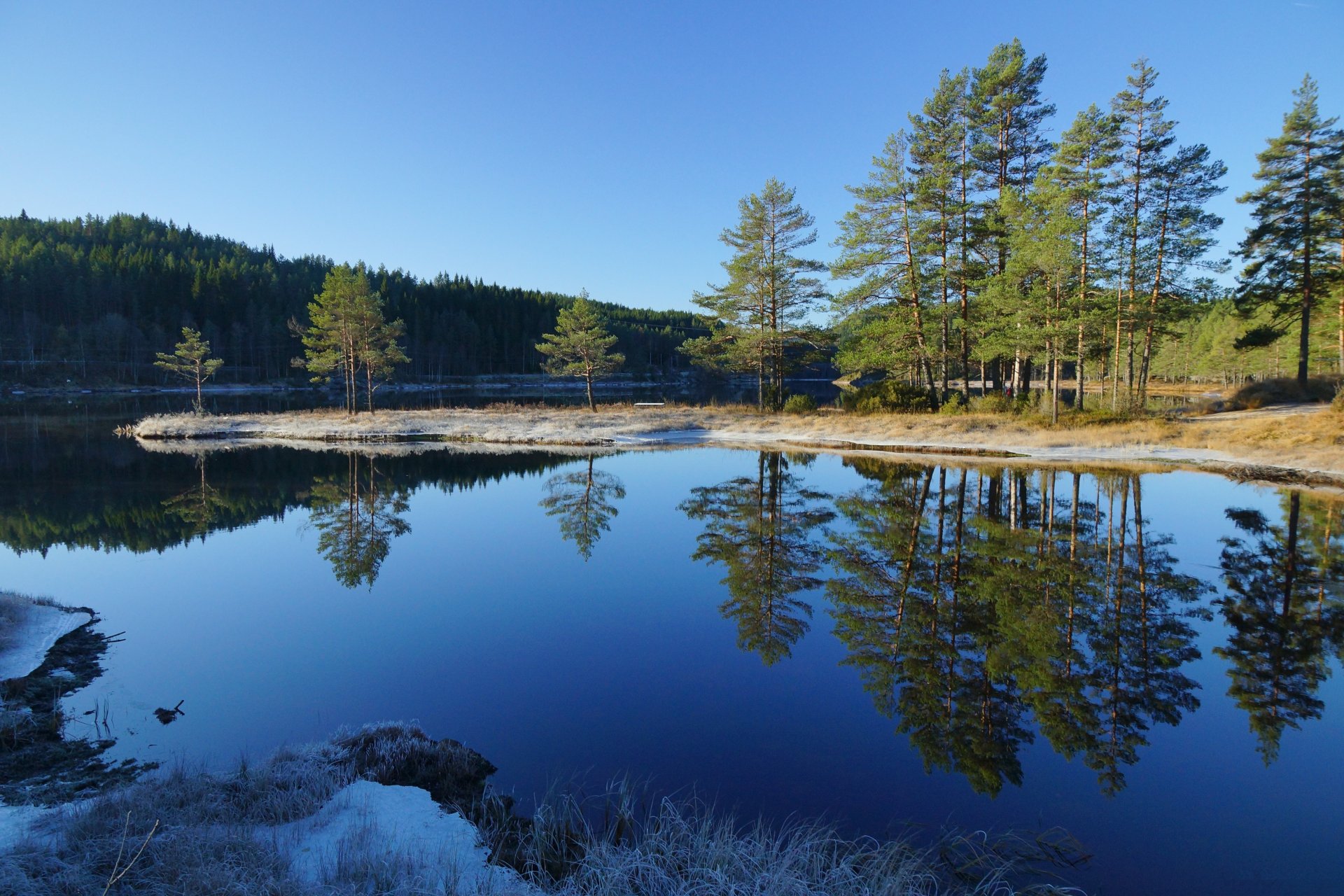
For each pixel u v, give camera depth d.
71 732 5.66
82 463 23.44
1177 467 18.98
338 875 3.46
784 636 7.77
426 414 37.78
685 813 4.42
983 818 4.38
